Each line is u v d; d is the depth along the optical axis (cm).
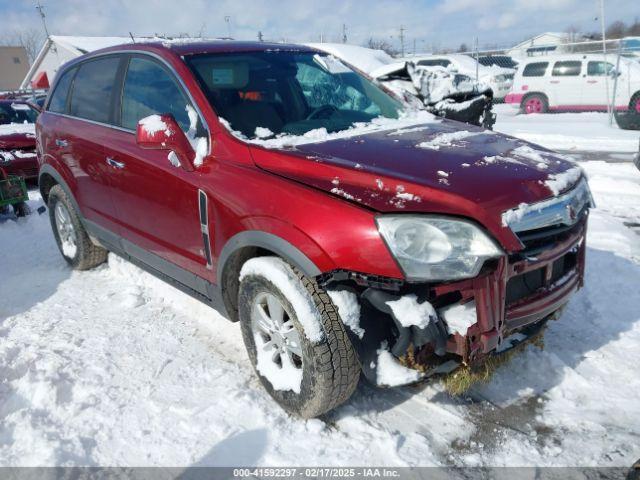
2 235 595
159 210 333
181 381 304
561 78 1516
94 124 402
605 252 454
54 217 491
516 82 1608
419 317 219
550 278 259
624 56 1598
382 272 220
